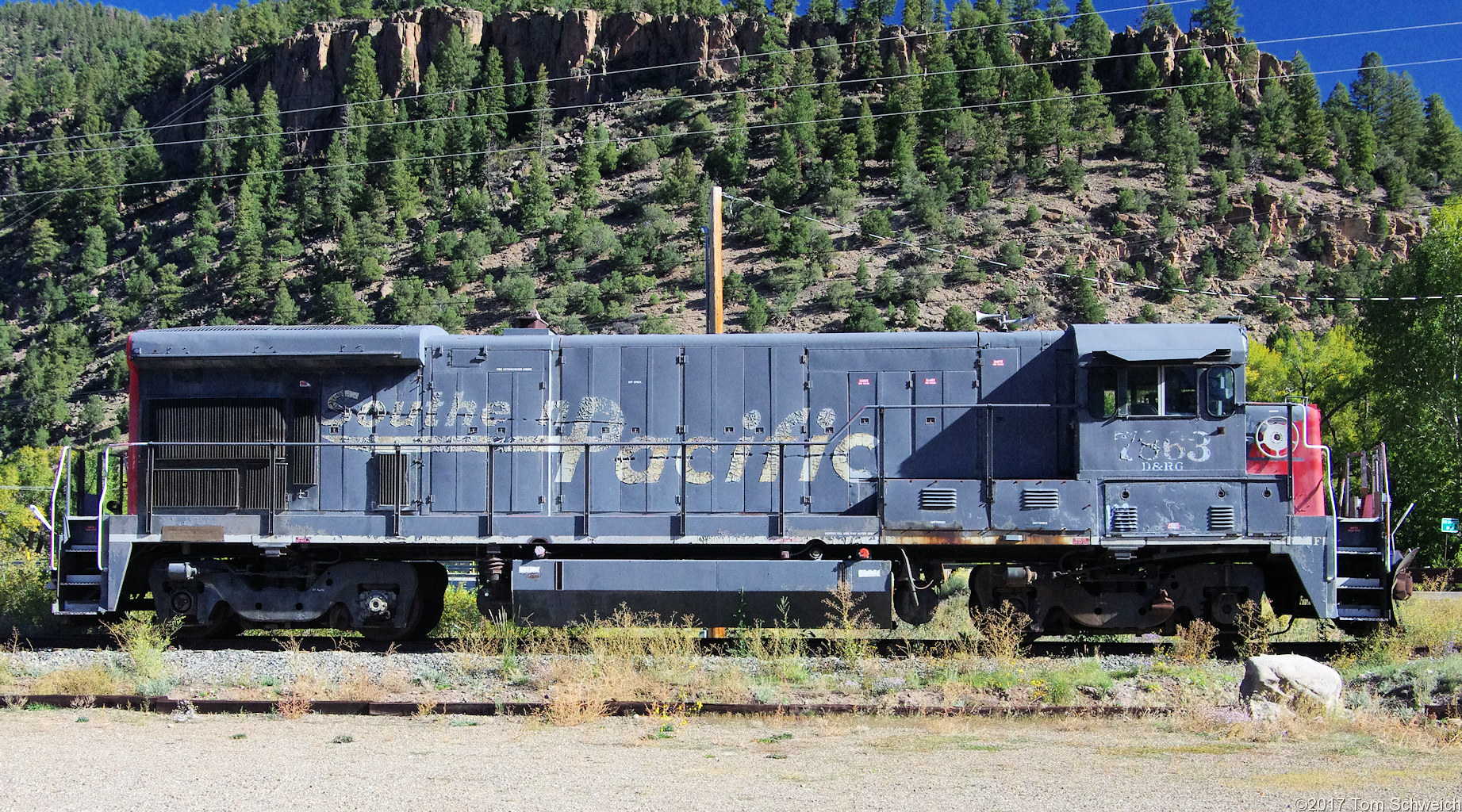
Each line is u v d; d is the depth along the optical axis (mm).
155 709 9828
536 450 13516
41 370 81750
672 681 10594
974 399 13359
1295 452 12477
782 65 118250
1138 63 114250
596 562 12797
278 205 108062
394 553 13484
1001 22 132875
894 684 10602
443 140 110750
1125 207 82750
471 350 13820
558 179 102812
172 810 6484
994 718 9344
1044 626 13148
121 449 14031
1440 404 33438
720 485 13430
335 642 13406
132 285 92250
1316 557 12156
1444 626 13430
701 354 13711
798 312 70500
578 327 70312
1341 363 41625
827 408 13539
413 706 9664
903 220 84062
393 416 13703
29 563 16703
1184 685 10242
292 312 82688
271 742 8492
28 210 117250
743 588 12602
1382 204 85750
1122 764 7555
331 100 136000
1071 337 13125
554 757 7867
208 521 13359
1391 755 7840
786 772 7359
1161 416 12344
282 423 13555
